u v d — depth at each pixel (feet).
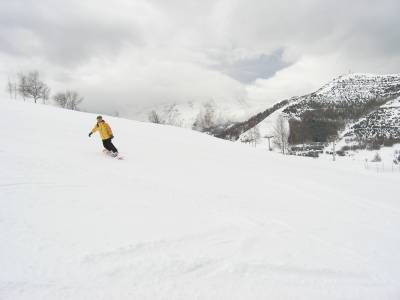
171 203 30.53
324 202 42.22
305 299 17.72
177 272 18.20
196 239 22.93
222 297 16.67
